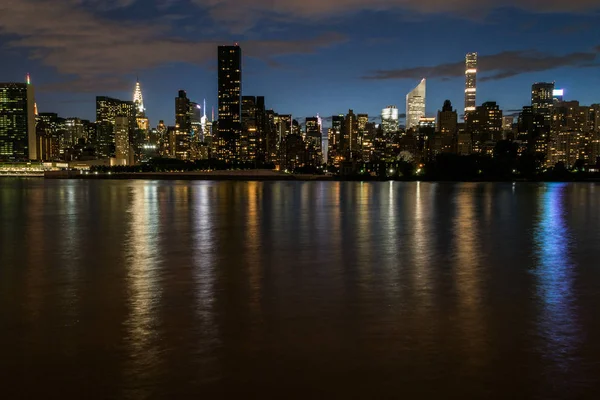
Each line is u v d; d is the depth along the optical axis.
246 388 9.65
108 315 14.29
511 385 9.79
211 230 36.25
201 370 10.45
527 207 64.31
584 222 43.78
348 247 27.78
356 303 15.64
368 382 9.89
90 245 28.44
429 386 9.73
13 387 9.71
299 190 131.25
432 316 14.20
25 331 12.88
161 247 27.67
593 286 18.09
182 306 15.27
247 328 13.12
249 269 21.22
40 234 33.81
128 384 9.82
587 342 12.07
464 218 47.22
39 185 185.25
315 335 12.56
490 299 16.16
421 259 23.83
